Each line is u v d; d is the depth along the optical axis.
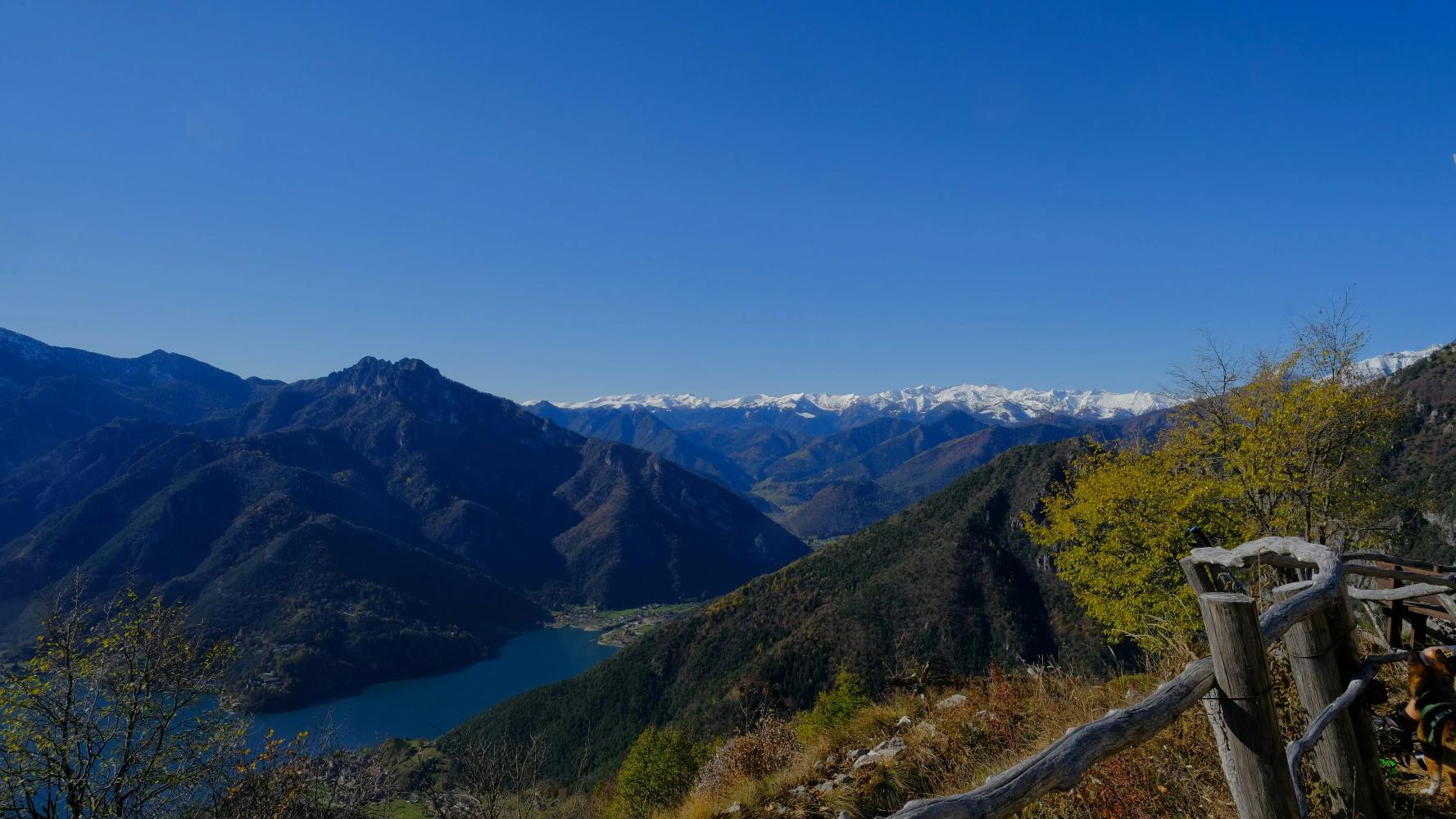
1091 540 21.08
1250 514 18.64
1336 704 3.25
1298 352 17.72
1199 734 4.39
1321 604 3.26
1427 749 3.70
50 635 13.09
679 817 8.95
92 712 13.10
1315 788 3.46
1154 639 7.12
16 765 12.29
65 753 12.45
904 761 7.17
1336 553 3.58
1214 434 19.00
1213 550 3.61
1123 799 4.18
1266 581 4.61
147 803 12.76
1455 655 3.65
